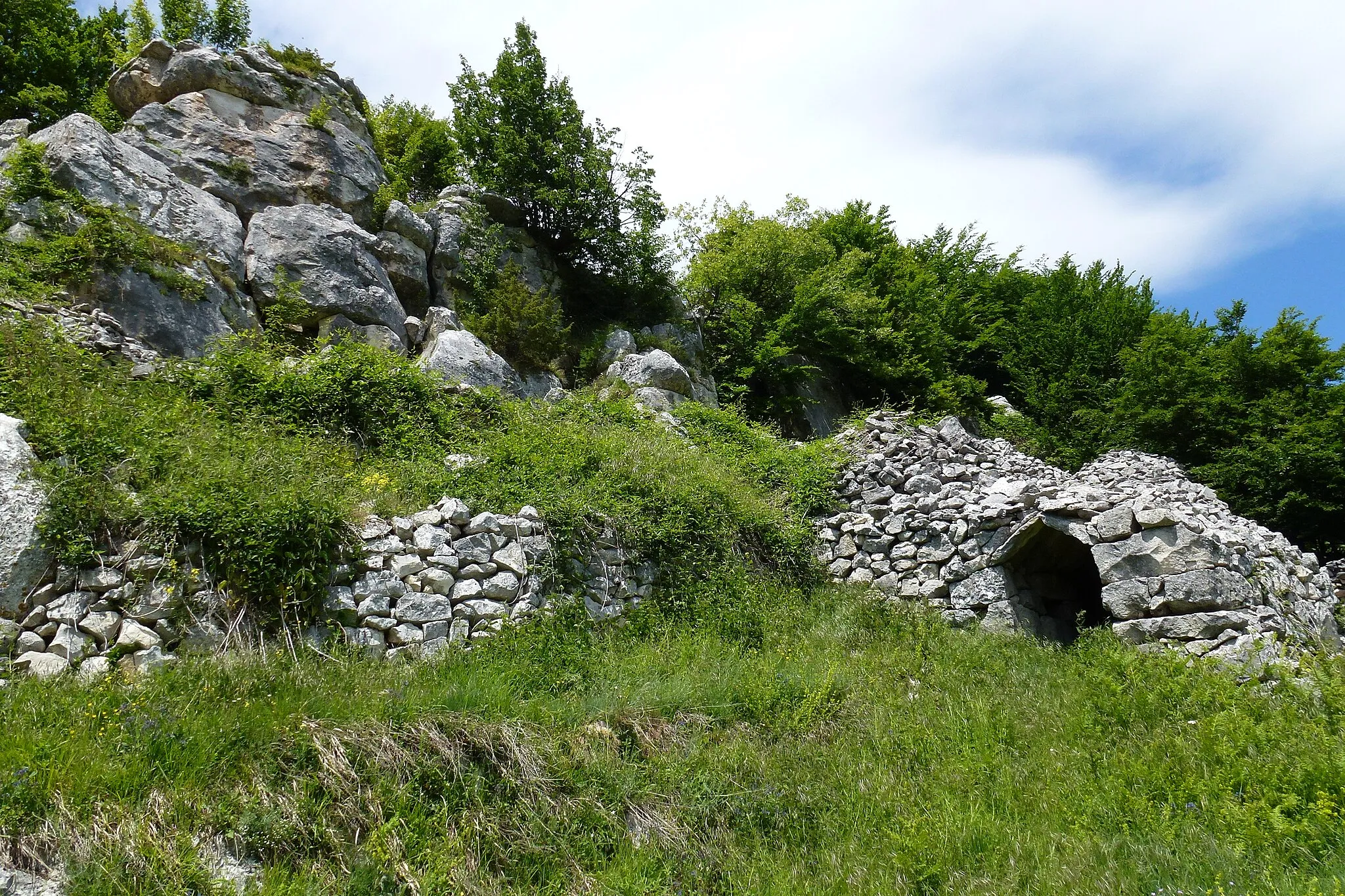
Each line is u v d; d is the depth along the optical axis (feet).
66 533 20.25
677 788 19.79
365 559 24.06
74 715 16.44
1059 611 37.47
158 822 14.56
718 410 50.80
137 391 28.91
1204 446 79.25
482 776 18.02
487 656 23.34
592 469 33.37
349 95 61.93
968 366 103.35
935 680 27.86
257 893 14.21
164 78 51.55
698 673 24.61
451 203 60.39
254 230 45.96
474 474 30.45
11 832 13.65
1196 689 24.48
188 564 21.35
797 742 22.75
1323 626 33.73
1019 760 22.59
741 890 17.26
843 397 80.07
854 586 37.68
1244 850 17.67
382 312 47.78
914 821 19.19
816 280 74.64
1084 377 87.61
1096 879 17.08
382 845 15.87
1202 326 92.79
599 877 16.92
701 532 33.27
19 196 35.73
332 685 19.56
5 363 25.46
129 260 37.17
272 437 28.86
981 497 37.60
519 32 67.97
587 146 67.21
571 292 66.90
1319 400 77.05
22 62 59.31
